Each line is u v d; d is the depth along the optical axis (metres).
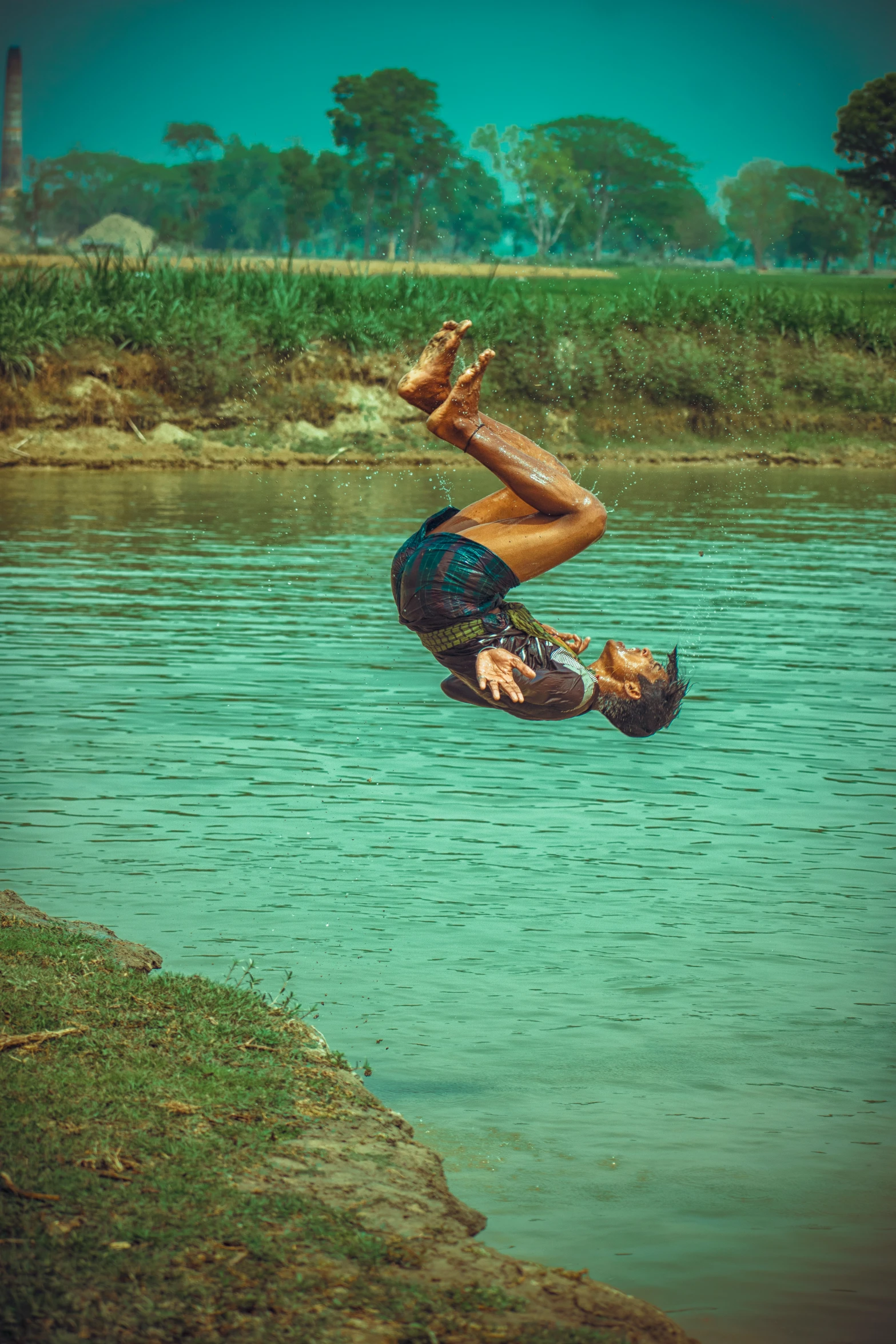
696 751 12.30
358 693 14.18
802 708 13.80
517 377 43.69
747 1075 6.76
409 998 7.49
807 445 44.84
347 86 154.88
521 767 11.78
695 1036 7.14
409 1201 5.50
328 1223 5.18
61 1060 6.22
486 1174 5.85
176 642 16.44
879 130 91.81
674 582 21.39
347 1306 4.67
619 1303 4.90
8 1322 4.39
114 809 10.43
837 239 160.75
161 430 38.16
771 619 18.39
